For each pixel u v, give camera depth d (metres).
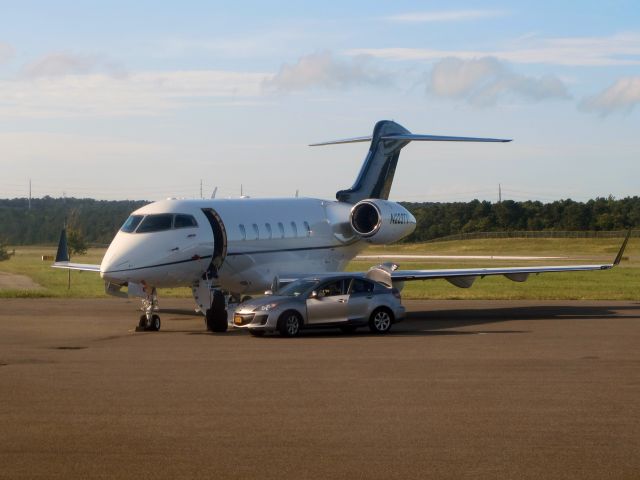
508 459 13.86
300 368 23.64
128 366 24.23
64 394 19.62
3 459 13.91
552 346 28.61
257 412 17.53
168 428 16.08
